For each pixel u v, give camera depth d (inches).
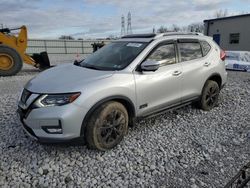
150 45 169.8
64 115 128.0
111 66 162.7
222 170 128.0
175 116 204.1
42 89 135.3
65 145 139.6
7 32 480.4
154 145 155.1
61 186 116.8
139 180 120.6
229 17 802.8
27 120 135.1
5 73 447.5
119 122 148.6
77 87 133.8
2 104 238.7
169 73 174.4
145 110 163.9
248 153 144.9
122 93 147.1
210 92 215.6
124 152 146.3
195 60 198.4
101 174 125.7
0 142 157.0
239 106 232.2
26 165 132.6
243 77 390.6
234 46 803.4
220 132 174.9
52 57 1134.4
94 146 141.1
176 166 132.3
